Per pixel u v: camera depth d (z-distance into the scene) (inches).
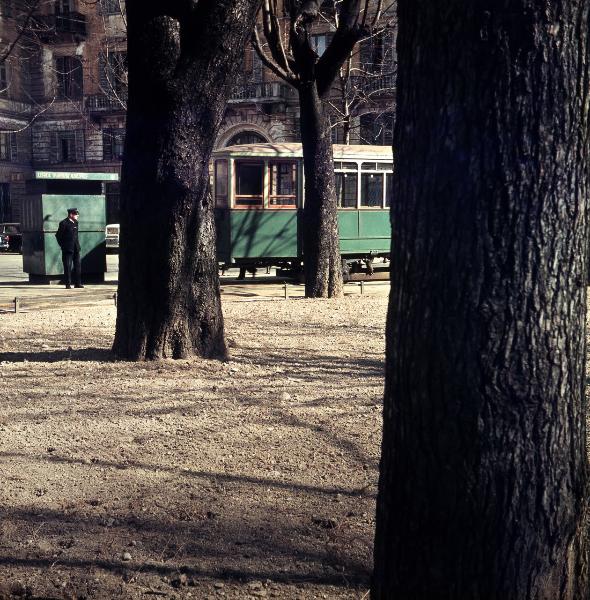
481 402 98.0
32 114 1814.7
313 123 585.3
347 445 222.1
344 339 411.5
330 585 142.3
